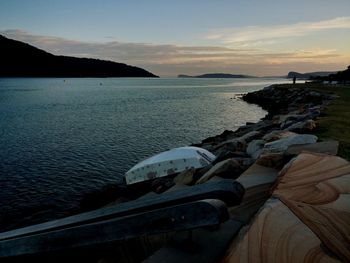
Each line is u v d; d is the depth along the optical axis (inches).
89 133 1085.1
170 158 385.7
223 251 104.9
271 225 80.2
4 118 1481.3
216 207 84.6
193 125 1289.4
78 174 628.4
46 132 1106.1
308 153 164.6
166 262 102.1
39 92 3695.9
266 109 1948.8
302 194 103.5
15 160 729.6
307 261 65.5
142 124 1299.2
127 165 687.1
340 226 80.7
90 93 3686.0
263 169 193.2
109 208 127.8
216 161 368.2
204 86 6668.3
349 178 121.0
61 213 459.2
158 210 96.7
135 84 7396.7
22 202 498.9
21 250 142.5
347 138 374.9
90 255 157.8
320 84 3075.8
